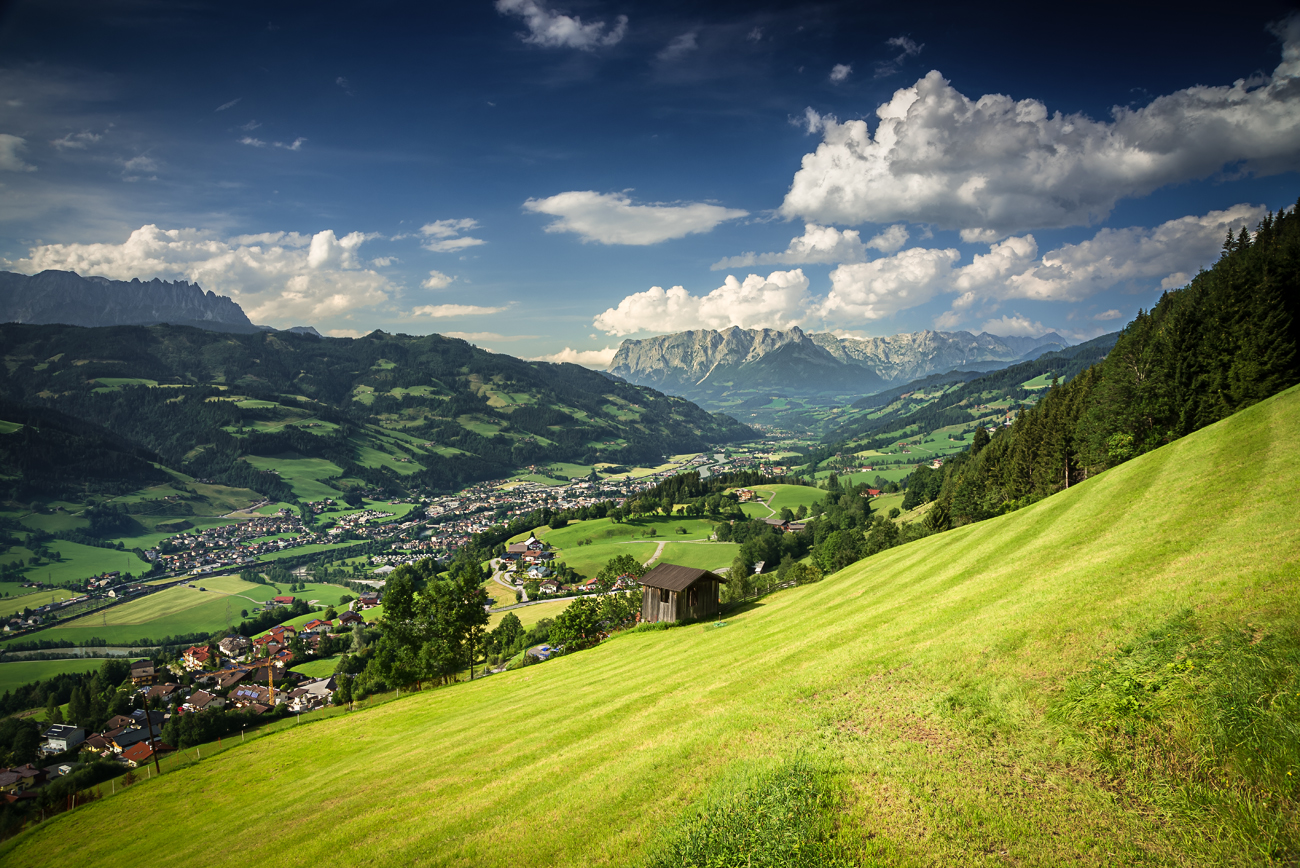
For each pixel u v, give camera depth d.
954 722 16.86
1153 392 70.12
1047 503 47.97
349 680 106.69
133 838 34.25
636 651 50.06
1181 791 12.12
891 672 21.48
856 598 42.31
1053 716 15.51
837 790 15.19
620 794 18.61
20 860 35.06
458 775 25.94
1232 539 21.55
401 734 41.81
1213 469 31.88
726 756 18.98
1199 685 13.83
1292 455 28.05
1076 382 108.19
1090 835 11.89
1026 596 24.59
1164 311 95.12
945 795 14.04
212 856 25.33
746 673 28.38
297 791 32.94
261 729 96.62
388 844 20.20
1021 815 12.87
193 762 47.00
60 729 103.88
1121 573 22.56
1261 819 10.92
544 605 158.00
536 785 21.62
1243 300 62.25
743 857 13.37
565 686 41.81
